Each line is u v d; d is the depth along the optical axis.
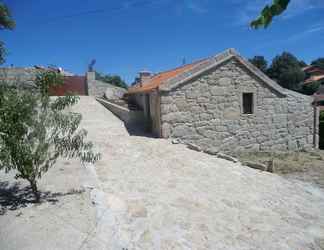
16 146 3.65
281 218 4.95
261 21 1.67
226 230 4.30
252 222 4.68
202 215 4.70
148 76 16.45
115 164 6.98
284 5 1.58
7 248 3.07
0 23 14.39
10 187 4.86
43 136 4.04
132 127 12.65
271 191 6.30
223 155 8.74
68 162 6.29
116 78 45.03
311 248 4.02
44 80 4.23
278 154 11.53
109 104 15.90
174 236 3.90
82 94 21.14
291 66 40.38
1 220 3.67
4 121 3.59
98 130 11.22
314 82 38.16
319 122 14.62
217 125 11.23
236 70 11.44
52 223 3.61
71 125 4.24
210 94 11.02
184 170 7.15
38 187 4.84
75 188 4.81
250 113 12.00
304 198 6.09
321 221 4.95
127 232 3.75
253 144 12.02
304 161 10.11
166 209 4.73
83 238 3.34
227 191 6.00
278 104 12.41
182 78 10.45
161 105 10.31
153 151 8.62
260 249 3.88
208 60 10.79
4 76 4.48
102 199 4.45
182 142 10.06
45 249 3.07
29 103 3.89
